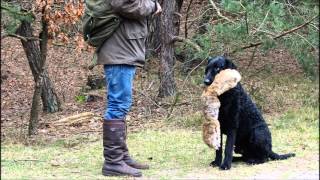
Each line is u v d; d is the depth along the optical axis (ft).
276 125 28.99
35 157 23.30
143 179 18.22
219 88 19.04
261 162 20.52
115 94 18.58
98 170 19.95
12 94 49.37
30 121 31.12
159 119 34.06
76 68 54.95
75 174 19.30
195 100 35.40
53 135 30.91
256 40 32.81
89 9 18.40
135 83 42.29
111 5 17.74
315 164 20.18
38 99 31.07
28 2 28.22
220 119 19.52
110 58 18.26
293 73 41.47
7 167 20.99
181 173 19.08
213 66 19.53
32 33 36.32
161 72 38.19
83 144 26.73
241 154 21.42
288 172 19.03
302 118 30.53
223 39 31.76
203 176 18.57
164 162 21.18
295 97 35.94
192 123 31.24
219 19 32.86
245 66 40.47
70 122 34.24
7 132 32.58
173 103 34.68
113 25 17.95
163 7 37.47
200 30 36.68
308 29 32.17
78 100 44.50
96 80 48.06
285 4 32.01
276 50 39.96
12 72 55.57
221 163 20.15
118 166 18.74
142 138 27.17
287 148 23.35
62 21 28.40
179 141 26.02
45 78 40.91
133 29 18.25
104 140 18.85
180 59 41.11
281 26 30.14
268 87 37.86
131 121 33.81
